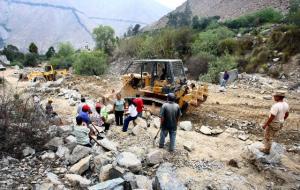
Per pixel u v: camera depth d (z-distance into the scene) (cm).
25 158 759
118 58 4981
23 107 941
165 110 851
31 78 3188
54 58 6869
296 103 1689
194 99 1293
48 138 847
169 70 1233
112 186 614
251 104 1628
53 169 730
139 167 740
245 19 4678
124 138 975
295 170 812
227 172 781
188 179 734
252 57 2881
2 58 7175
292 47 2652
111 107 1329
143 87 1341
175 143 956
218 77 2645
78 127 899
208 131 1107
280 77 2416
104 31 6047
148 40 4306
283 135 1119
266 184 738
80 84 2517
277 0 8931
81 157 778
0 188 614
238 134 1103
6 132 783
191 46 3659
